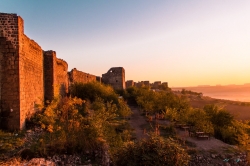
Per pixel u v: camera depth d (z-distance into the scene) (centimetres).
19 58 1138
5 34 1123
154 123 2309
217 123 2322
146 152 747
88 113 1684
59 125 1066
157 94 3506
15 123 1111
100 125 1138
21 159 776
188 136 1850
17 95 1125
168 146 773
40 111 1459
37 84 1533
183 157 778
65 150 881
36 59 1515
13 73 1127
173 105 2856
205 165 1295
